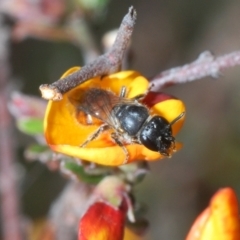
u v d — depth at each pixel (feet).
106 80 0.25
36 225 0.37
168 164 0.47
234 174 0.48
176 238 0.47
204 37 0.52
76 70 0.24
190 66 0.26
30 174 0.46
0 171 0.34
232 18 0.52
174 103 0.25
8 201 0.34
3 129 0.34
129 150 0.24
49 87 0.22
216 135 0.49
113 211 0.25
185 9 0.53
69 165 0.26
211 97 0.50
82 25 0.33
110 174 0.26
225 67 0.25
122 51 0.24
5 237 0.34
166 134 0.24
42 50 0.49
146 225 0.27
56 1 0.33
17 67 0.48
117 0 0.51
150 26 0.52
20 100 0.29
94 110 0.25
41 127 0.29
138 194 0.46
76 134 0.24
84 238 0.24
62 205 0.29
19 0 0.33
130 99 0.25
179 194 0.47
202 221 0.25
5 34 0.33
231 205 0.25
